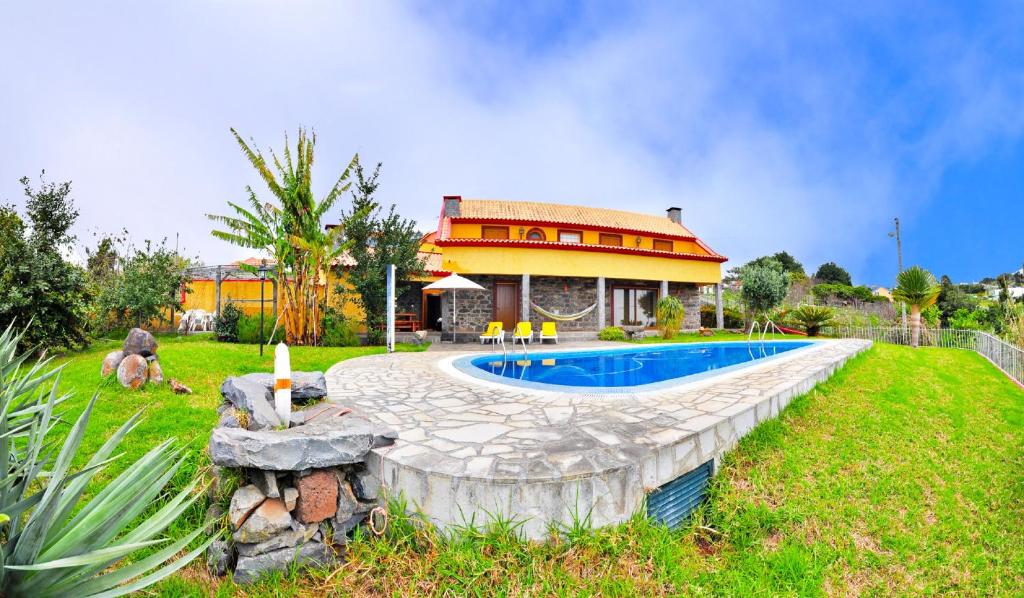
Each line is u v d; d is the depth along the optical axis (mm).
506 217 20078
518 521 2875
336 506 3053
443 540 2920
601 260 18594
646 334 19562
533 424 4277
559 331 19297
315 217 13594
